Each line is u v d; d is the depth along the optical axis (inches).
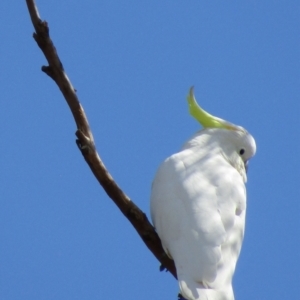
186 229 411.5
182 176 442.9
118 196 418.0
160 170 456.8
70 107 395.2
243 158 495.8
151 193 457.7
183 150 478.0
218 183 439.5
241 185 447.8
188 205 422.6
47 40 384.8
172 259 434.9
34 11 382.9
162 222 428.1
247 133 495.8
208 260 395.2
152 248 436.1
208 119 500.7
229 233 415.8
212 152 473.7
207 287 386.3
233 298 385.7
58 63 389.4
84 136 395.9
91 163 402.6
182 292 382.3
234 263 409.1
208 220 412.5
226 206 427.2
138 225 430.9
